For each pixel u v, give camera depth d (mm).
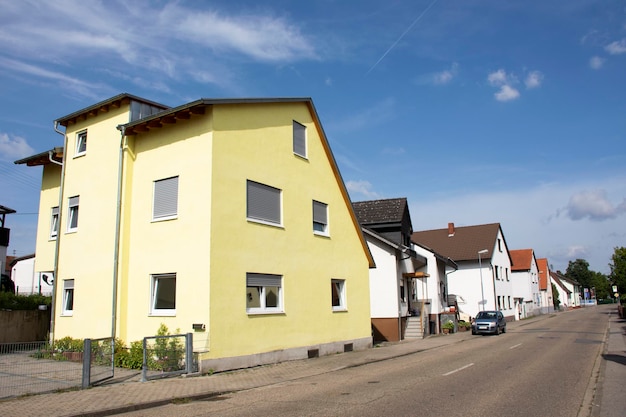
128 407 9227
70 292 17625
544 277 85500
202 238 14203
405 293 29812
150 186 15820
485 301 44531
